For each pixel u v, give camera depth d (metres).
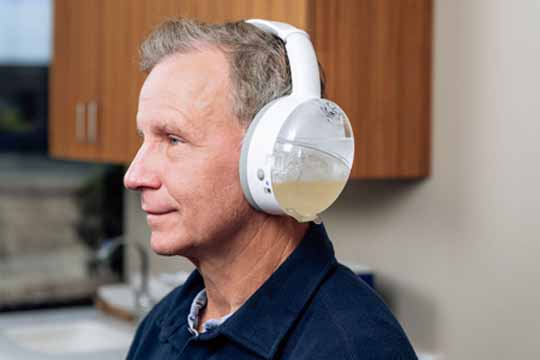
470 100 2.09
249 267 1.08
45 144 3.57
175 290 1.33
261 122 1.01
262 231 1.07
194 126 1.03
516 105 1.98
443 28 2.14
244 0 2.09
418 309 2.26
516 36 1.97
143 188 1.06
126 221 3.63
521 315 1.98
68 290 3.51
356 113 2.06
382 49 2.09
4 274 3.47
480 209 2.08
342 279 1.08
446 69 2.14
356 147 2.07
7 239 3.52
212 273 1.10
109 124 2.66
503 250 2.02
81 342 3.12
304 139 1.01
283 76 1.05
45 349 3.04
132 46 2.52
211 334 1.06
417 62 2.15
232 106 1.03
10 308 3.38
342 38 2.02
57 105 3.03
